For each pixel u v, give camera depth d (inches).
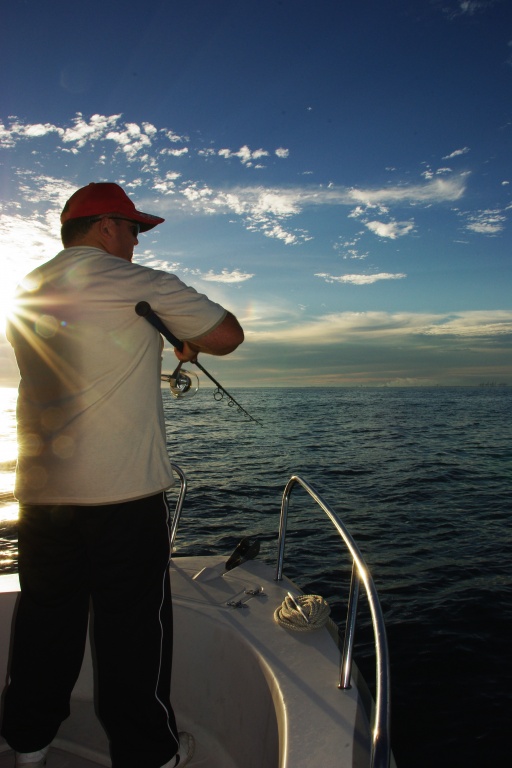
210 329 57.2
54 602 59.3
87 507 53.3
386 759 43.2
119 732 56.9
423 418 2128.4
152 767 56.8
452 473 752.3
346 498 572.1
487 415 2369.6
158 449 56.3
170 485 57.0
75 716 77.3
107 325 53.5
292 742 52.9
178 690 78.0
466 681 207.9
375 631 54.2
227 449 1025.5
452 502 551.8
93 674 79.3
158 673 57.4
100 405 52.9
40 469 54.7
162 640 57.6
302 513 489.4
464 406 3299.7
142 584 55.6
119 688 56.1
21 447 56.7
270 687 63.6
